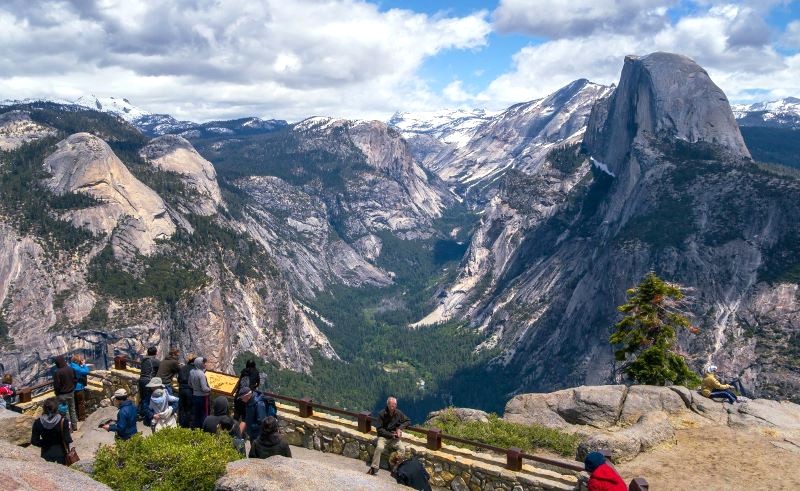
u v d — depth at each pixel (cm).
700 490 1880
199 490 1524
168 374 2386
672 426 2384
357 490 1358
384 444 2052
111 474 1532
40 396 2628
